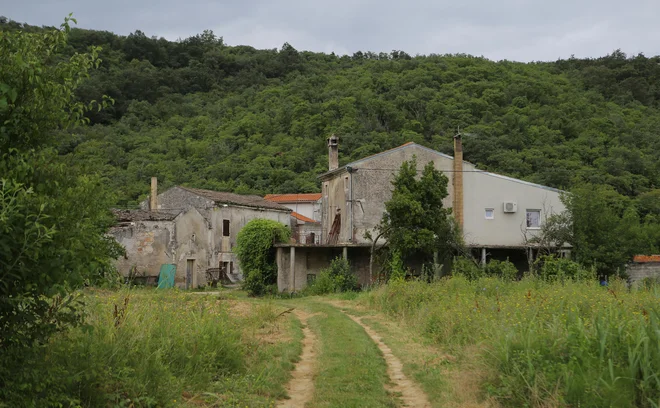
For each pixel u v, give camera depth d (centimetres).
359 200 3297
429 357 1110
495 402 750
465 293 1712
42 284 539
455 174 3372
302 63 10644
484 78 7875
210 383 823
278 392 831
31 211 538
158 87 8800
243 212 4322
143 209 4194
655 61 9169
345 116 6906
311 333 1459
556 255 3162
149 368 746
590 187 3266
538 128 5912
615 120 6319
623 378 667
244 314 1558
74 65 642
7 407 532
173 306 1106
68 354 656
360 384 892
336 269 2989
